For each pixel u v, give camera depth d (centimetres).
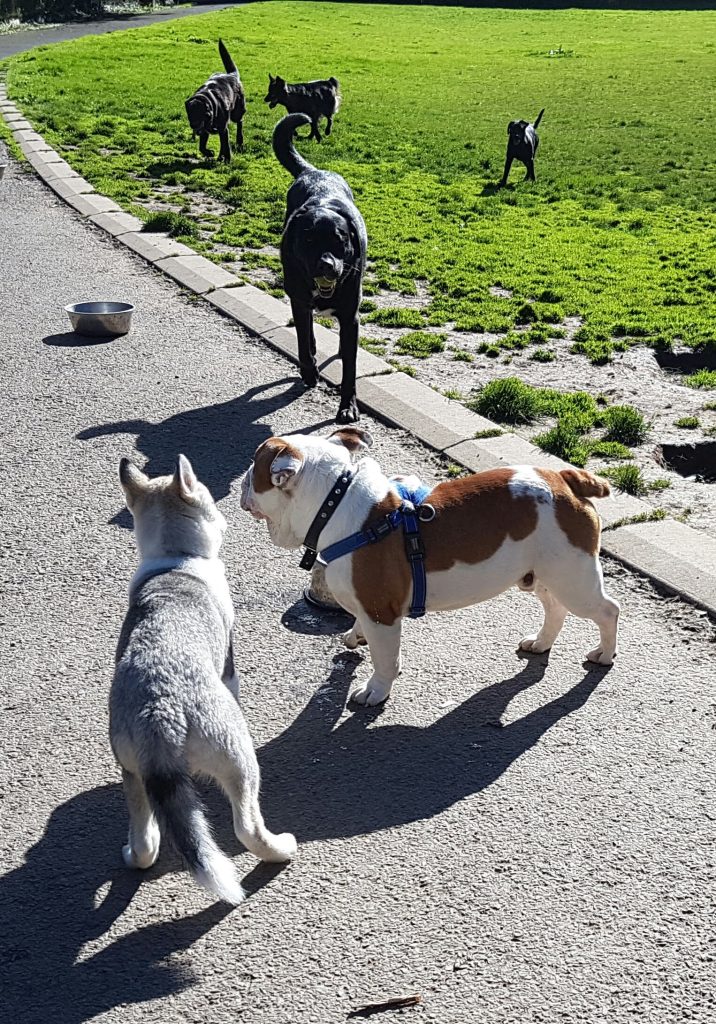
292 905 126
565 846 134
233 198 502
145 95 794
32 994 115
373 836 137
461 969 117
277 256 412
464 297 380
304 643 178
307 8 1741
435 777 147
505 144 706
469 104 880
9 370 297
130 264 397
